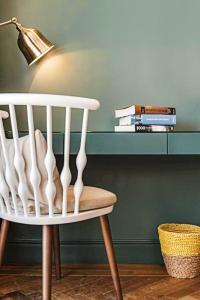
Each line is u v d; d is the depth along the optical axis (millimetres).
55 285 1757
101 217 1467
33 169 1227
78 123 2066
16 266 2039
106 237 1479
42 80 2072
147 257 2092
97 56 2066
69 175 1276
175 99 2064
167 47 2061
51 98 1189
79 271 1956
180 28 2055
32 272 1943
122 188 2100
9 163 1257
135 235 2102
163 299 1590
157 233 2100
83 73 2070
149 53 2062
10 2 2049
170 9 2055
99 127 2070
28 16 2053
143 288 1712
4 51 2057
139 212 2100
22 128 2062
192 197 2094
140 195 2100
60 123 2066
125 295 1631
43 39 1927
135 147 1518
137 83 2066
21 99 1175
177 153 1522
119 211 2102
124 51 2062
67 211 1333
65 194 1280
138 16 2057
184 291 1678
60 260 1925
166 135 1521
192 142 1521
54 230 1818
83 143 1299
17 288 1717
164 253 1884
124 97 2068
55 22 2061
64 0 2057
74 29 2062
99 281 1808
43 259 1283
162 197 2098
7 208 1334
